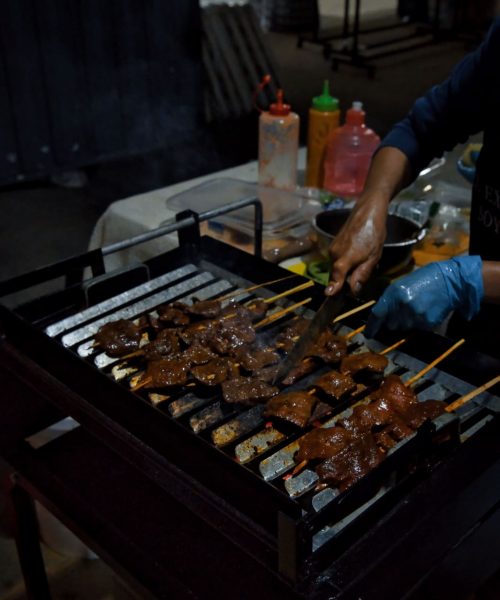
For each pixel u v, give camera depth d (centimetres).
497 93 121
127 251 165
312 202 168
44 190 344
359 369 112
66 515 112
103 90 339
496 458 96
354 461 98
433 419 103
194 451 94
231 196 168
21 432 126
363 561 87
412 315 114
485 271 115
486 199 130
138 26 337
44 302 124
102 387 105
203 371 112
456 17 570
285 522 81
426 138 135
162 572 103
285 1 596
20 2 301
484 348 138
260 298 130
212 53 382
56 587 156
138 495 114
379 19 647
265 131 170
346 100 438
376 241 124
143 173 361
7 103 315
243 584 101
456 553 93
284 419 104
